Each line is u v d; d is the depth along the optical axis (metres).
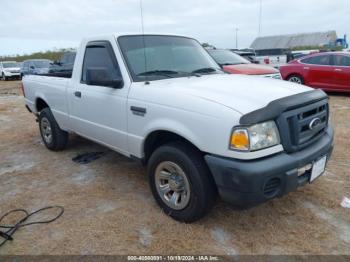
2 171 4.66
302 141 2.83
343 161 4.59
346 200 3.50
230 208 3.38
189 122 2.81
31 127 7.38
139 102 3.27
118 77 3.59
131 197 3.72
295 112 2.76
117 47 3.65
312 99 2.96
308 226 3.07
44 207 3.56
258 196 2.56
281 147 2.69
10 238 3.01
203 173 2.86
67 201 3.68
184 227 3.09
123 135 3.58
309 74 10.77
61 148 5.37
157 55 3.83
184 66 3.93
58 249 2.85
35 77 5.55
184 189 3.04
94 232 3.07
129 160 4.89
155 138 3.32
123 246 2.86
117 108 3.56
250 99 2.76
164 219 3.23
